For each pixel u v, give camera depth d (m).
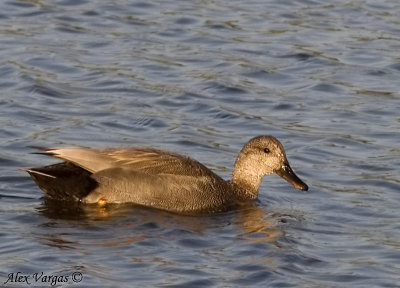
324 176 17.97
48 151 16.14
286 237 15.32
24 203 16.05
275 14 25.59
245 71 22.39
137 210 16.09
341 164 18.47
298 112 20.75
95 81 21.47
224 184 16.92
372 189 17.41
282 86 21.92
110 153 16.45
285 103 21.03
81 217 15.66
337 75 22.50
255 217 16.27
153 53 23.06
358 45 23.98
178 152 18.72
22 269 13.62
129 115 20.05
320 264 14.41
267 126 20.00
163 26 24.55
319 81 22.14
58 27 24.11
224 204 16.67
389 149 19.14
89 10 25.16
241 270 14.04
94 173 16.19
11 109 19.95
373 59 23.31
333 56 23.39
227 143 19.20
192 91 21.22
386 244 15.14
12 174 17.11
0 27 23.92
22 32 23.73
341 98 21.50
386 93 21.77
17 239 14.64
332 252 14.84
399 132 19.89
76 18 24.70
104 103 20.52
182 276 13.71
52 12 24.94
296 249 14.84
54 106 20.30
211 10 25.66
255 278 13.82
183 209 16.34
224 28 24.62
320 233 15.59
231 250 14.73
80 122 19.64
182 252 14.55
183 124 19.83
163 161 16.55
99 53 22.91
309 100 21.31
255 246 14.89
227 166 18.23
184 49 23.41
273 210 16.61
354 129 20.03
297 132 19.81
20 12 24.83
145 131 19.53
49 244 14.51
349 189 17.42
